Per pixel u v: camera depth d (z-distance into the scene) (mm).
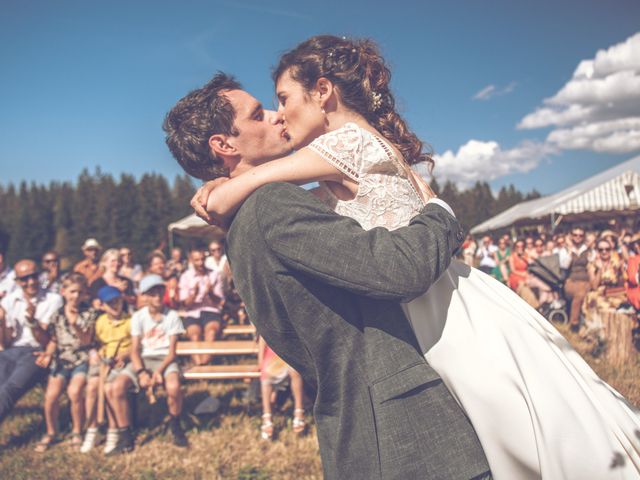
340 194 1188
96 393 4676
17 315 5059
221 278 7043
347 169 1139
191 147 1295
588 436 1019
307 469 3912
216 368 5043
